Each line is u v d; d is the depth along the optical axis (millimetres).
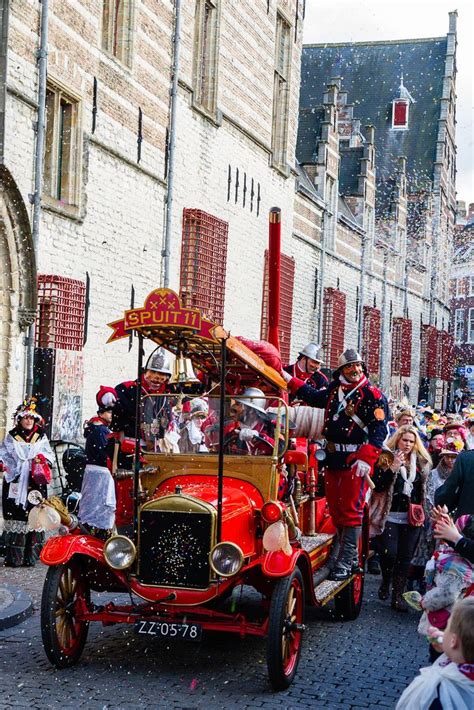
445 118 46562
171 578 6668
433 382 46688
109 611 6926
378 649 7723
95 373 13836
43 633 6629
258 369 7164
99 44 13633
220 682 6652
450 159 49625
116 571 6777
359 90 47656
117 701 6160
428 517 9250
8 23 11164
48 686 6410
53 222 12539
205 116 17594
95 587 7168
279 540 6617
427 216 44969
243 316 20297
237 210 19625
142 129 15086
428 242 45250
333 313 29016
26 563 10391
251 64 19984
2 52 11156
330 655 7477
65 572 6852
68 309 12742
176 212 16562
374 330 34969
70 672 6734
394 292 39031
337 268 30109
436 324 47188
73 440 12891
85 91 13234
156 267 15844
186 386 7883
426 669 3793
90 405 13695
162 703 6152
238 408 7422
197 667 6992
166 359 7871
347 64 48156
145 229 15359
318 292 27469
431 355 45406
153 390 7898
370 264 34719
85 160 13242
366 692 6555
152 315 6836
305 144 28781
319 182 28141
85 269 13445
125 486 7465
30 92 11805
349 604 8633
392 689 6645
